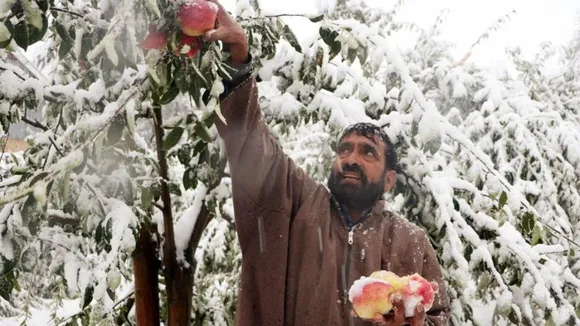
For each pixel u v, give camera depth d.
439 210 2.11
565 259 2.63
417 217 2.22
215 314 2.80
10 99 1.37
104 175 1.57
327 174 2.51
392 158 1.68
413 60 3.40
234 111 1.37
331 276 1.45
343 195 1.58
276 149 1.53
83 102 1.44
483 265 2.11
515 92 3.40
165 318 2.69
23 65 1.84
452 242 2.04
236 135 1.40
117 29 1.00
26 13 1.04
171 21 1.12
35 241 1.54
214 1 1.25
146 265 1.97
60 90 1.48
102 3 1.16
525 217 2.08
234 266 3.22
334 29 1.73
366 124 1.66
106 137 1.26
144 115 1.69
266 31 1.73
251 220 1.48
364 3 3.02
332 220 1.57
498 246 2.19
